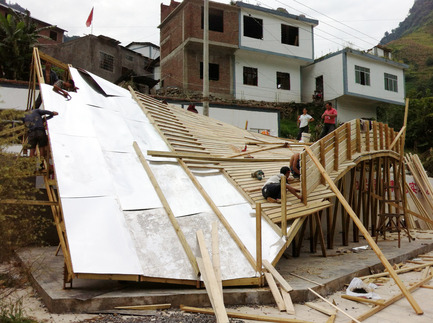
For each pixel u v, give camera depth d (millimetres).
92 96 9086
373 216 11680
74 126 7445
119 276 4918
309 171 7777
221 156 9242
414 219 15406
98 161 6793
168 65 26562
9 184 4430
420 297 5727
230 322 4406
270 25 26406
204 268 5141
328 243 9250
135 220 5867
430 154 26250
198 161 8297
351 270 6691
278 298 4977
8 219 4371
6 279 5852
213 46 24562
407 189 15266
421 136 30391
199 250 5676
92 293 4918
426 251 10086
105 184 6316
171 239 5727
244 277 5336
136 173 7012
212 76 25469
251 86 26297
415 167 16422
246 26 26703
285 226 6191
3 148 4613
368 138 10688
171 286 5352
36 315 4527
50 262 7191
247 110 18688
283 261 7578
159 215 6125
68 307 4617
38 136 6840
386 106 31078
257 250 5441
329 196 7863
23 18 20016
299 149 12016
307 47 27844
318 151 8344
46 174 7098
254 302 5113
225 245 5875
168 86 26094
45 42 31516
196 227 6148
